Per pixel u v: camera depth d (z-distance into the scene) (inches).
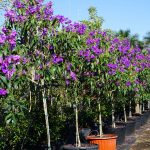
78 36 229.8
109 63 299.7
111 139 310.3
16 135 255.3
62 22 221.5
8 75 153.9
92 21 316.8
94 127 404.2
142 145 408.2
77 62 245.9
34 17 212.2
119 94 394.0
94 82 287.7
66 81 246.2
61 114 333.7
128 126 454.9
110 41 322.7
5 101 156.6
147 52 513.0
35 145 301.3
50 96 305.9
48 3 219.1
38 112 288.2
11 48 164.9
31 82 233.1
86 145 272.7
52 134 302.8
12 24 211.2
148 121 649.6
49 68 213.8
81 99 308.8
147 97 542.3
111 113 400.8
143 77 464.1
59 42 223.8
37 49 218.4
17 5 213.9
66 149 263.7
